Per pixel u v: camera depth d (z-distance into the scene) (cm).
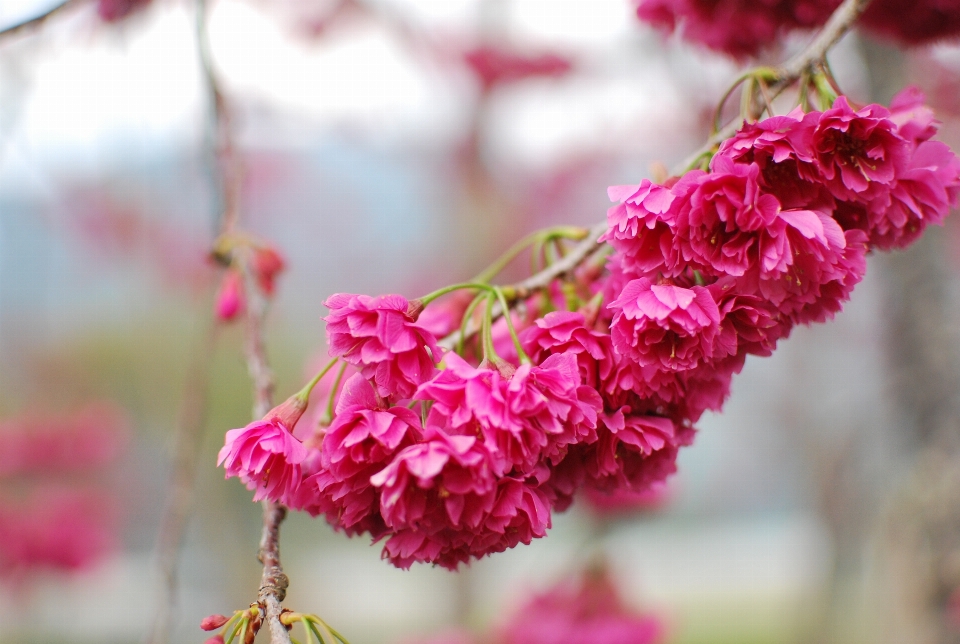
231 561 601
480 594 797
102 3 266
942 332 283
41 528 563
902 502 299
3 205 635
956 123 365
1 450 586
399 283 966
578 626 373
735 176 117
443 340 146
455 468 111
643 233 122
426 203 918
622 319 121
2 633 571
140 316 800
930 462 287
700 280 127
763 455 1188
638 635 369
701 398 132
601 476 134
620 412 127
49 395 762
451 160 832
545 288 143
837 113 118
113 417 643
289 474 121
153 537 771
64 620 727
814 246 117
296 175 945
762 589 1135
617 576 391
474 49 731
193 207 693
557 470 133
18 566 560
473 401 110
